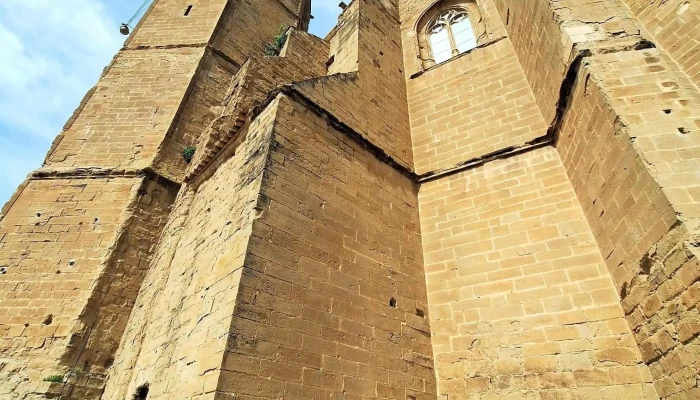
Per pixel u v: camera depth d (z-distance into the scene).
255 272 5.25
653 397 5.22
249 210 5.83
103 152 12.82
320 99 8.25
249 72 9.68
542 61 8.39
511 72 9.92
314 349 5.36
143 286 10.13
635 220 5.53
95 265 10.24
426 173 9.41
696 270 4.45
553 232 7.16
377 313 6.50
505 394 6.15
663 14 6.73
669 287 4.89
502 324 6.71
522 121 8.91
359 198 7.55
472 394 6.39
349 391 5.44
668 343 4.95
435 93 11.06
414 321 7.07
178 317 6.70
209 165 9.90
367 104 9.66
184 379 5.11
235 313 4.81
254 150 6.99
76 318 9.29
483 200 8.26
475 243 7.80
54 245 10.60
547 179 7.80
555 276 6.71
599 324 6.02
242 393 4.45
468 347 6.80
